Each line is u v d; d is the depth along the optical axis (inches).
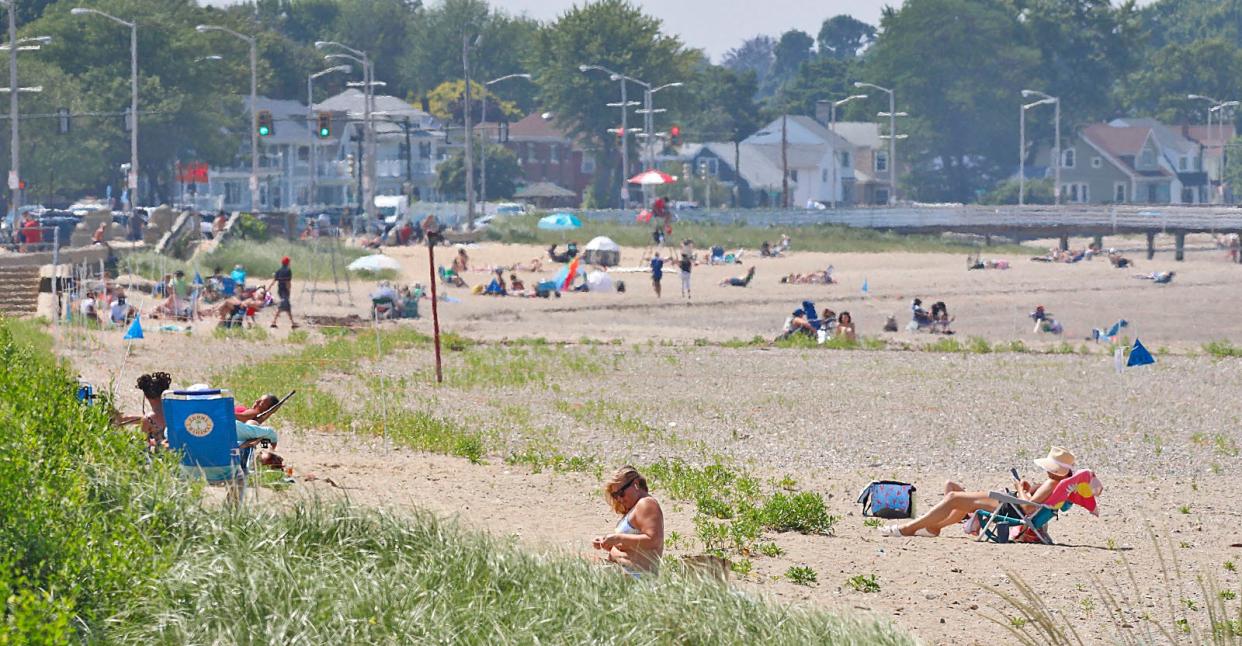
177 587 870.4
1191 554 1397.6
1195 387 2901.1
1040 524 1437.0
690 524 1456.7
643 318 4675.2
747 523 1429.6
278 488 1277.1
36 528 851.4
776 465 1966.0
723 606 948.6
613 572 1007.0
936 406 2608.3
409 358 3302.2
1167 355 3590.1
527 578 981.8
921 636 1059.3
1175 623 1080.8
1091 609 1162.0
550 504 1496.1
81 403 1205.1
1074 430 2324.1
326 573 934.4
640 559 1095.0
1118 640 1061.8
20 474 900.6
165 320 3969.0
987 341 4005.9
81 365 2753.4
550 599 931.3
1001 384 2945.4
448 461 1793.8
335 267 5659.5
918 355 3567.9
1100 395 2770.7
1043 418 2458.2
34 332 3142.2
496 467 1769.2
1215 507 1676.9
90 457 1050.1
